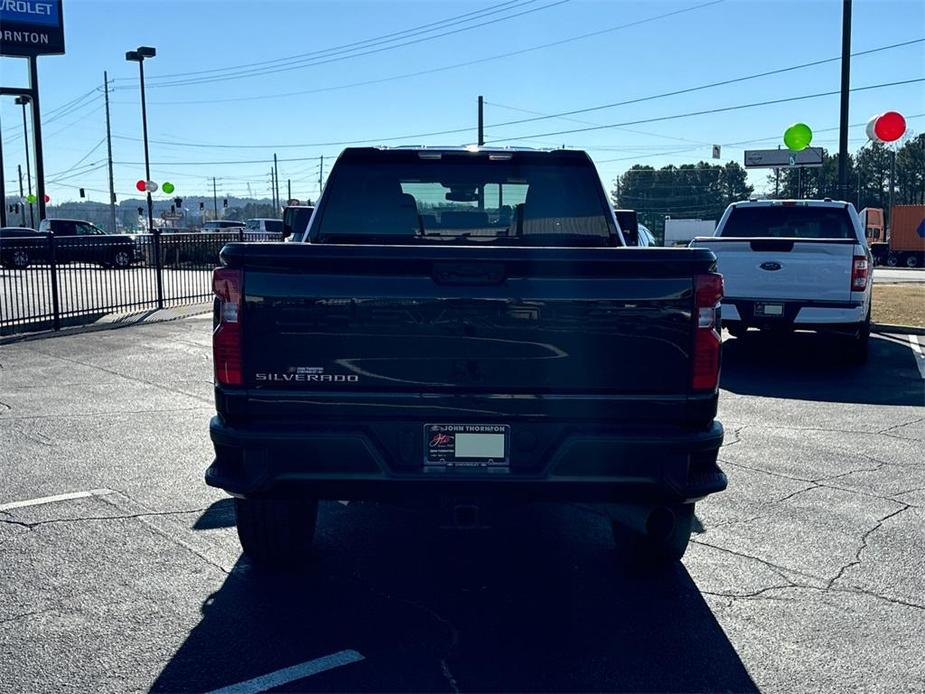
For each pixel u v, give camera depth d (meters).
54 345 12.92
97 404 8.93
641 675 3.63
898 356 12.43
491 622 4.12
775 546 5.12
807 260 10.76
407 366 3.85
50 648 3.79
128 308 17.52
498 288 3.82
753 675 3.64
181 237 18.97
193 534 5.21
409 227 5.64
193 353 12.25
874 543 5.17
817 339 14.23
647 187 129.50
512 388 3.85
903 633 4.02
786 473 6.62
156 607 4.22
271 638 3.92
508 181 5.62
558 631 4.03
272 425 3.87
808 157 23.95
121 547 5.00
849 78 21.66
